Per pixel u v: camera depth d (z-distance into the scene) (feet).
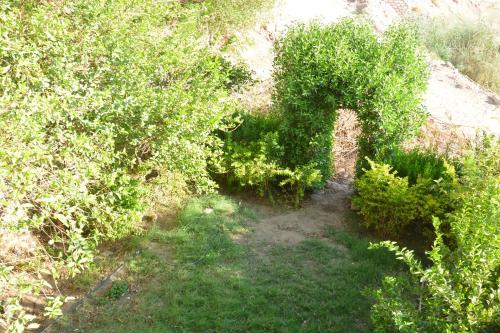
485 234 15.11
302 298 19.66
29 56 17.04
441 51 56.24
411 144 34.63
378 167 23.95
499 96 50.47
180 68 24.56
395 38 27.30
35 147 14.25
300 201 28.07
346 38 26.45
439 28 61.21
